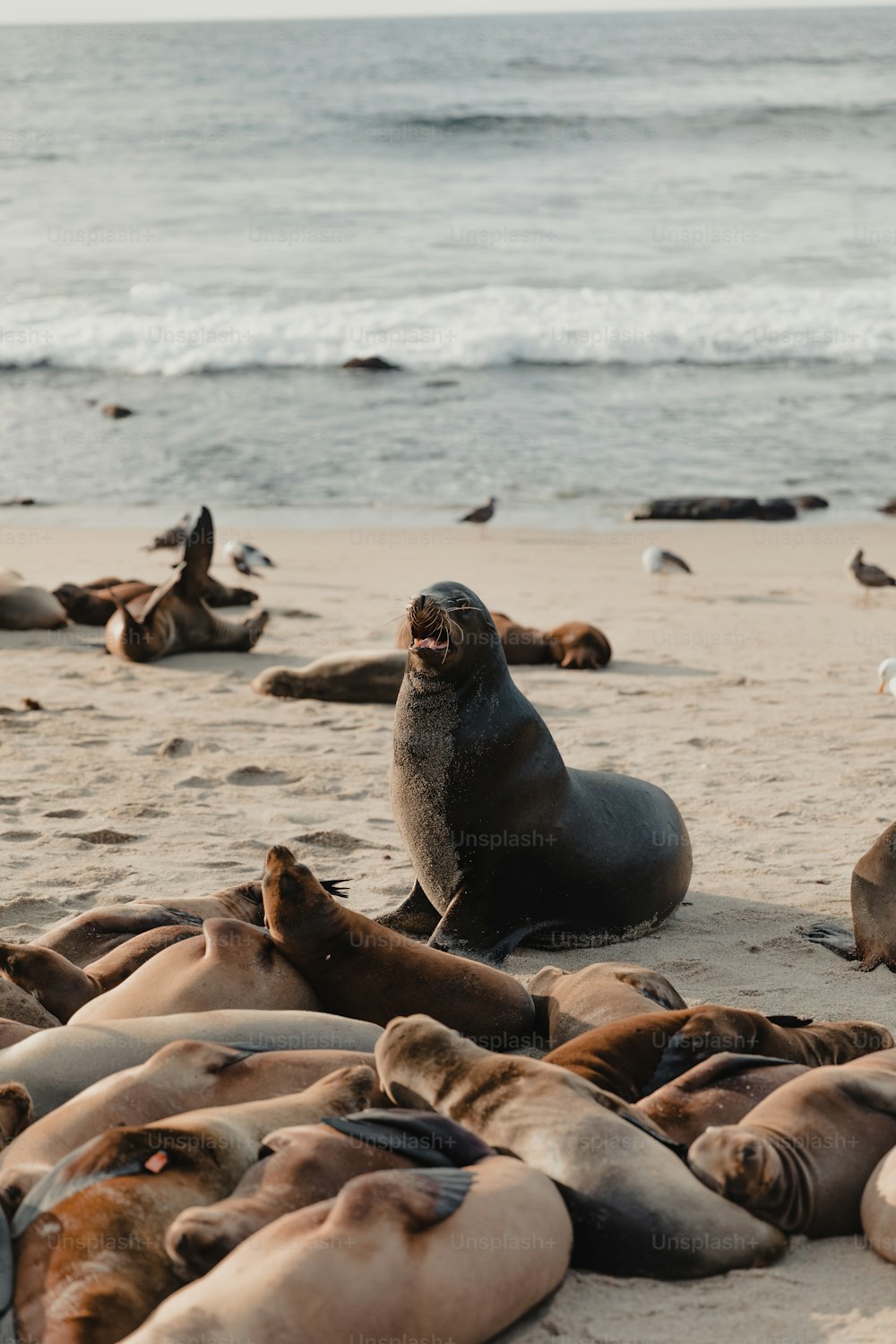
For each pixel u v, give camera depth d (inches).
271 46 7618.1
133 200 2822.3
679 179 2950.3
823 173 3009.4
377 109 4114.2
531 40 7573.8
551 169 3090.6
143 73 5748.0
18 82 5359.3
